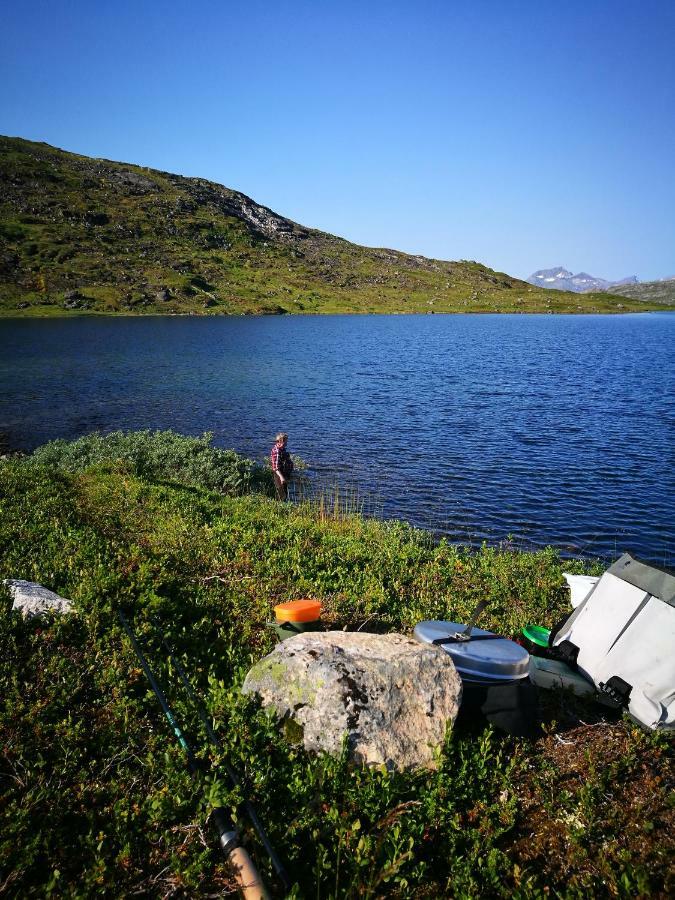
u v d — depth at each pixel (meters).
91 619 6.92
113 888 3.99
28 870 4.02
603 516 21.19
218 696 5.84
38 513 11.52
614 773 5.51
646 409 41.50
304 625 7.24
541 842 4.79
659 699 6.20
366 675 5.60
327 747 5.29
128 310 152.00
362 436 33.09
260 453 29.48
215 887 4.16
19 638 6.45
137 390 48.91
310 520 15.34
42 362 65.06
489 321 169.75
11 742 4.99
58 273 167.50
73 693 5.71
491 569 12.27
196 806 4.70
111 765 5.05
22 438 32.81
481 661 6.16
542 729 6.18
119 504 14.22
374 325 142.50
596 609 7.18
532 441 32.12
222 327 125.00
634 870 4.42
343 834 4.54
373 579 10.28
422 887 4.34
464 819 4.99
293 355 76.81
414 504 21.81
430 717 5.63
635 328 151.12
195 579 9.50
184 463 21.70
